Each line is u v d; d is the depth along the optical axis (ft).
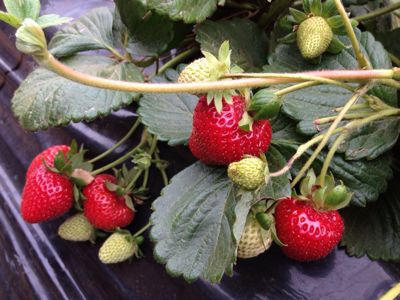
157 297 0.76
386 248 0.73
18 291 0.90
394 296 0.63
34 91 0.77
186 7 0.70
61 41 0.82
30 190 0.79
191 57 0.92
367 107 0.66
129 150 0.89
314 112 0.69
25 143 1.03
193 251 0.63
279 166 0.64
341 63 0.72
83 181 0.79
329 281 0.70
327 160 0.60
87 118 0.74
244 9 0.94
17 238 0.95
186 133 0.73
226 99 0.54
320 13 0.68
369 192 0.69
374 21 0.97
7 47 1.16
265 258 0.72
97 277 0.82
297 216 0.62
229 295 0.71
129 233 0.78
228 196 0.64
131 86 0.48
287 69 0.73
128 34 0.82
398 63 0.81
